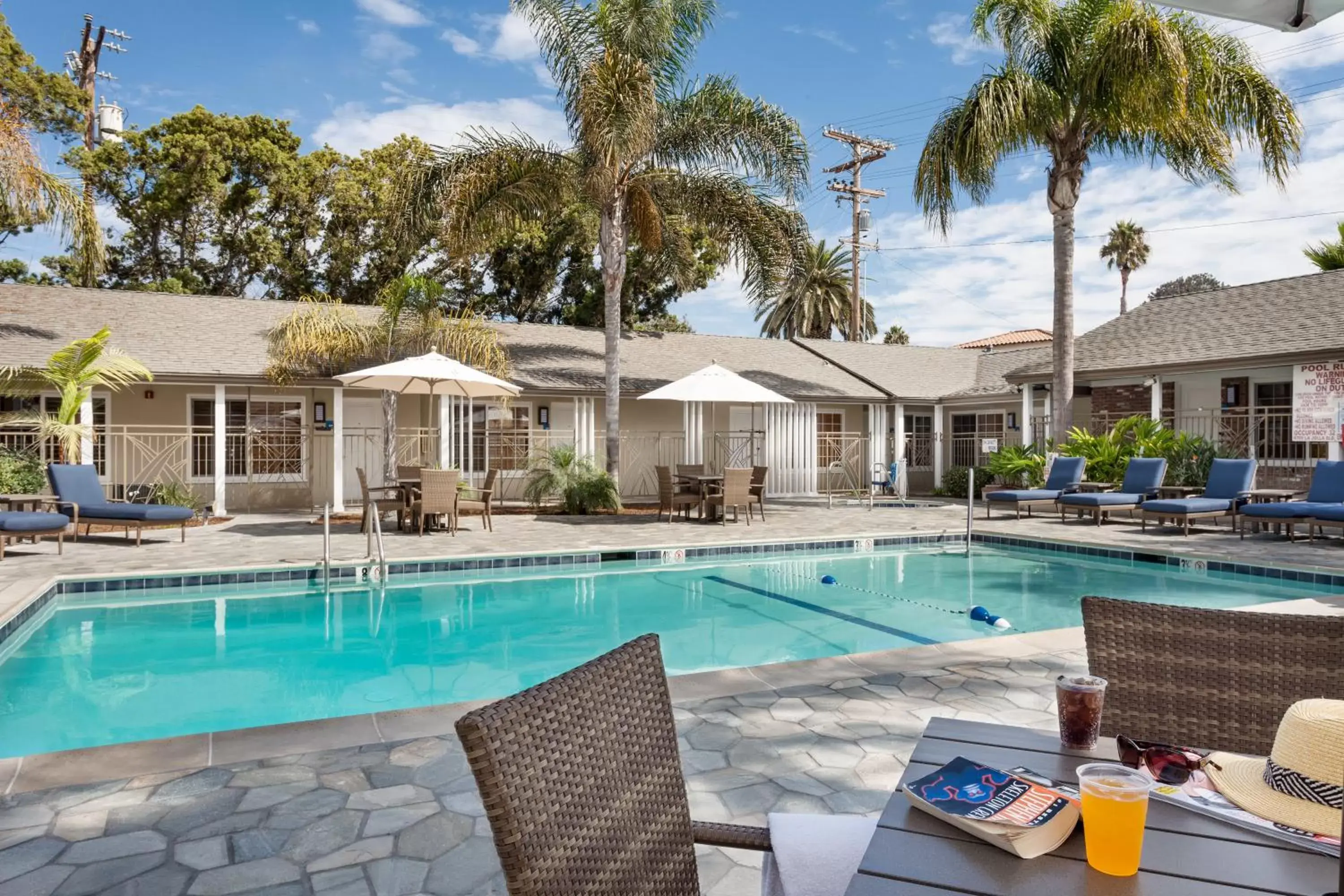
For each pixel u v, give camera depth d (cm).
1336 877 129
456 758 353
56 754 354
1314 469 1419
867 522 1403
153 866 264
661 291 2880
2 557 938
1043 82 1505
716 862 273
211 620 744
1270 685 206
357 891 251
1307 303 1639
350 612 778
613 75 1455
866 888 128
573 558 1023
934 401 2141
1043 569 1038
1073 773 171
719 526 1355
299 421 1709
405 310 1557
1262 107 1443
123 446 1559
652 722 162
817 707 420
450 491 1202
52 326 1526
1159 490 1363
